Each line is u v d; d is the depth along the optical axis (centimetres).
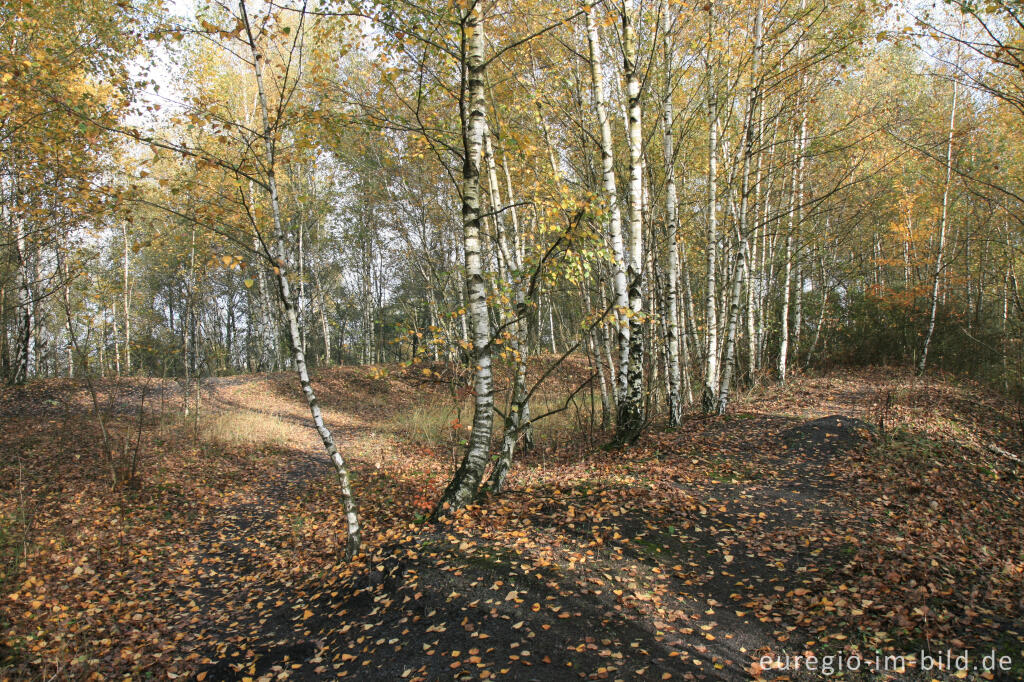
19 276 1520
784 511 639
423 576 512
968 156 1490
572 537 559
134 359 2652
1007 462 834
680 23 973
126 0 600
